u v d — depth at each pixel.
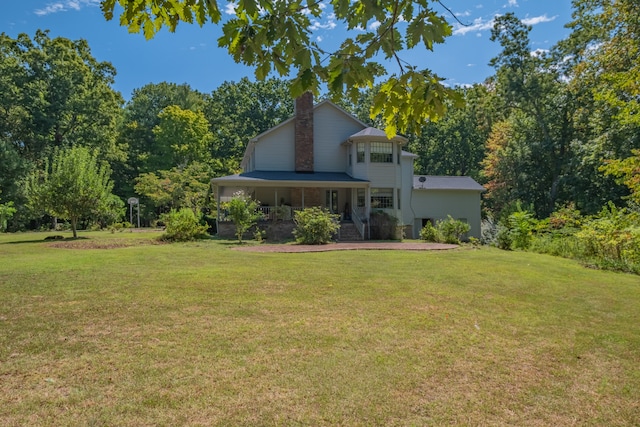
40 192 15.66
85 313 4.66
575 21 24.05
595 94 11.22
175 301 5.28
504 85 29.31
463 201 24.34
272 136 22.25
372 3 2.22
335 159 23.03
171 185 30.56
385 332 4.27
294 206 21.84
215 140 41.59
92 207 16.31
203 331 4.13
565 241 13.75
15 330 4.05
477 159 38.69
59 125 32.22
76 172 15.91
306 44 2.29
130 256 9.82
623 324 4.96
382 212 20.73
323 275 7.47
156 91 48.41
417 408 2.75
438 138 38.41
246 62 2.30
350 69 2.37
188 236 15.73
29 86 29.97
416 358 3.61
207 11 2.35
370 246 14.40
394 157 21.67
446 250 13.39
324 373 3.23
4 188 25.36
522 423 2.62
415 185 23.81
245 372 3.21
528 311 5.42
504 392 3.05
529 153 28.89
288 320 4.59
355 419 2.59
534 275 8.34
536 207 30.05
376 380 3.14
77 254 10.19
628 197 11.71
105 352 3.54
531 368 3.51
